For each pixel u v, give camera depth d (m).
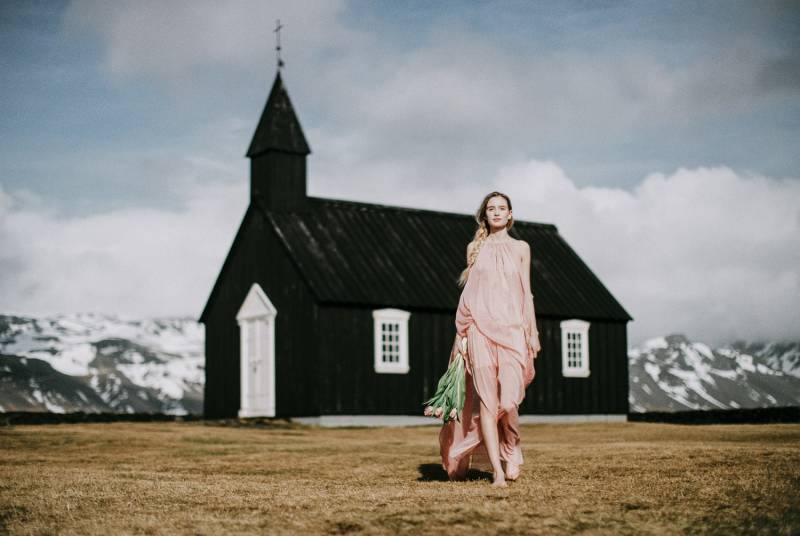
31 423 28.56
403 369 31.31
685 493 7.24
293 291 31.30
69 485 8.45
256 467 10.80
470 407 8.19
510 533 5.88
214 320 34.97
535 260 38.12
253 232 33.34
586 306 36.59
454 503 6.76
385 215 35.09
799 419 27.14
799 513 6.26
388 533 5.90
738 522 6.11
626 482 8.01
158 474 9.81
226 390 34.03
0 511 6.94
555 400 35.16
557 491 7.40
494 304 7.98
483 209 8.30
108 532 6.08
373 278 31.69
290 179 33.12
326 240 32.44
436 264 33.84
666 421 32.75
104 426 21.69
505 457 8.21
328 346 30.08
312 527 6.09
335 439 17.86
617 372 37.12
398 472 9.69
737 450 10.84
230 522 6.30
